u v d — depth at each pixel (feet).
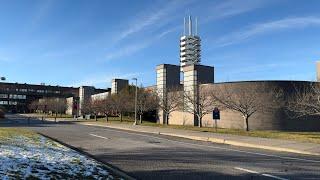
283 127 134.00
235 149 65.62
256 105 129.70
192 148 66.85
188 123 162.91
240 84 139.03
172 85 179.32
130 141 81.35
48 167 39.04
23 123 184.03
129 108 200.23
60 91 592.19
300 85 134.82
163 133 106.93
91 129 129.08
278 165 45.70
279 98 134.82
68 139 85.92
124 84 257.96
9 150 49.67
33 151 51.72
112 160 51.29
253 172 40.42
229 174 39.40
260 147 69.62
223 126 144.97
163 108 169.58
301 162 48.57
